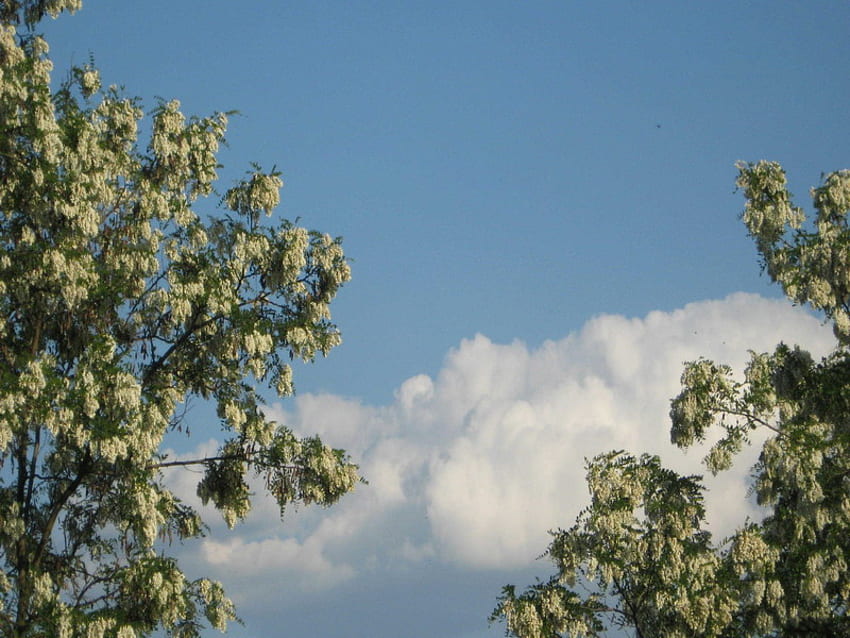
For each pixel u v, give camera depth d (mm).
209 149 49062
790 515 46656
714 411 46625
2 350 44188
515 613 45375
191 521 45500
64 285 43312
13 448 43969
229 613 43188
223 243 47250
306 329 46250
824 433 46000
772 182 44594
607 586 46250
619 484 46844
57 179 43844
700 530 47812
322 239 47625
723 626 45438
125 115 48469
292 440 46062
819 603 46438
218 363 47031
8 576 42281
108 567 43062
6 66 45938
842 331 42719
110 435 40656
